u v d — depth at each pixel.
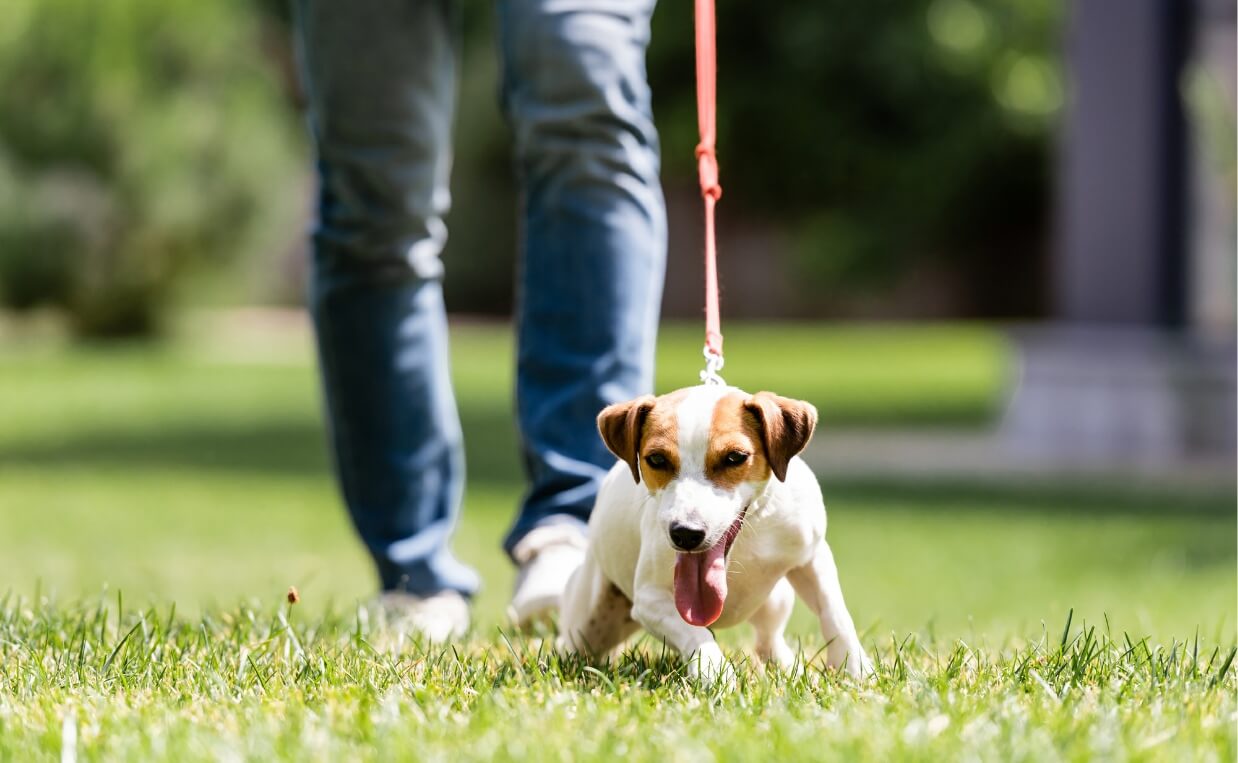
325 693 3.65
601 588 4.20
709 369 4.17
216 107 27.86
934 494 12.49
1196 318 14.56
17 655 4.24
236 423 18.47
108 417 19.09
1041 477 13.28
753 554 3.79
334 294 5.19
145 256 28.94
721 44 24.39
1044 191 29.03
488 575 8.28
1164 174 13.98
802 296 36.53
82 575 7.86
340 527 10.58
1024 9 24.94
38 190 27.86
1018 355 14.88
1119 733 3.18
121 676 3.92
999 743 3.10
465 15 28.88
